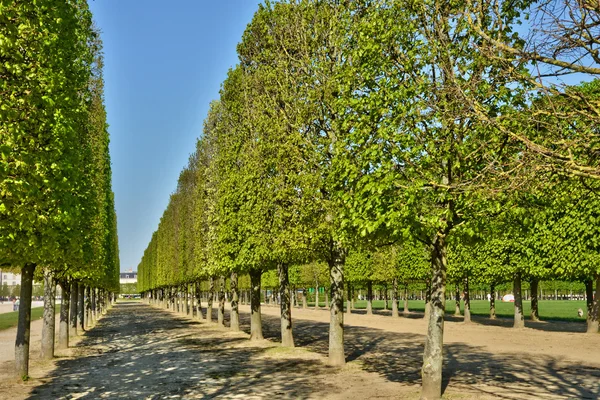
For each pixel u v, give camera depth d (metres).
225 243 29.86
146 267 124.44
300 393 14.39
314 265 75.94
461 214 12.19
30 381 18.02
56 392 15.89
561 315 51.69
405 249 49.81
